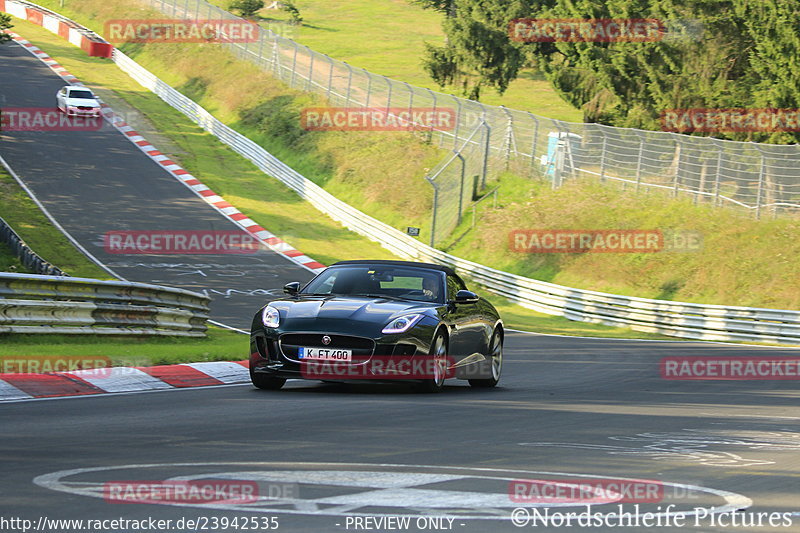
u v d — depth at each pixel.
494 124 168.50
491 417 32.34
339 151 182.75
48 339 50.50
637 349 78.69
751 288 114.81
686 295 118.12
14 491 18.03
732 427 32.91
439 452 24.36
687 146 136.12
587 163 150.88
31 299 52.03
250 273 117.88
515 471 21.92
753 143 127.06
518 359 64.81
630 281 123.56
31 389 35.19
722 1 148.50
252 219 150.25
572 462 23.61
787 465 24.83
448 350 40.22
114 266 112.75
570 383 49.34
